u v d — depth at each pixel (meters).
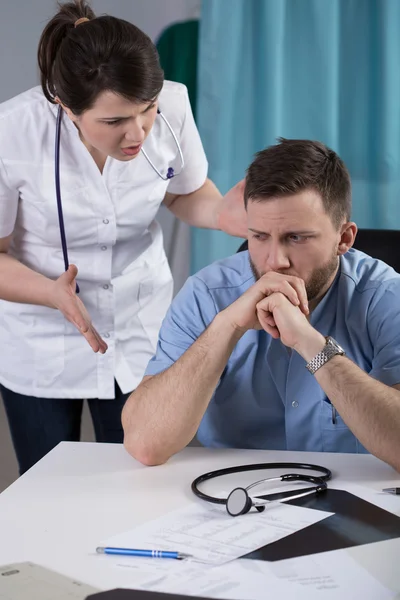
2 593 0.84
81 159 1.72
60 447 1.37
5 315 1.87
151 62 1.38
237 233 1.79
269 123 3.14
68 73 1.37
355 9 3.10
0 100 3.70
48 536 1.00
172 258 3.66
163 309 2.00
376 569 0.88
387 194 3.20
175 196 2.03
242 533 0.99
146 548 0.95
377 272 1.49
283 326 1.31
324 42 3.09
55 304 1.67
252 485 1.12
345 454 1.30
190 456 1.32
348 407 1.24
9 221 1.76
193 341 1.51
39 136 1.70
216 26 3.11
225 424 1.51
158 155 1.80
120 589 0.85
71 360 1.86
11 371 1.89
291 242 1.34
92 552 0.95
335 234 1.37
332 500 1.09
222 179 3.21
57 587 0.86
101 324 1.87
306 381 1.43
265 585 0.86
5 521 1.05
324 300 1.46
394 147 3.15
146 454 1.27
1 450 3.18
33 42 3.62
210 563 0.91
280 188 1.30
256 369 1.48
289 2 3.09
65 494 1.14
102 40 1.34
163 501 1.11
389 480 1.17
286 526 1.00
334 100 3.14
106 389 1.87
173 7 3.48
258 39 3.10
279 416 1.48
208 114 3.18
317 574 0.88
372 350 1.46
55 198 1.72
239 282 1.54
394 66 3.09
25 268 1.74
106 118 1.39
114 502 1.11
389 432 1.20
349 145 3.21
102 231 1.79
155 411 1.32
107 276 1.83
